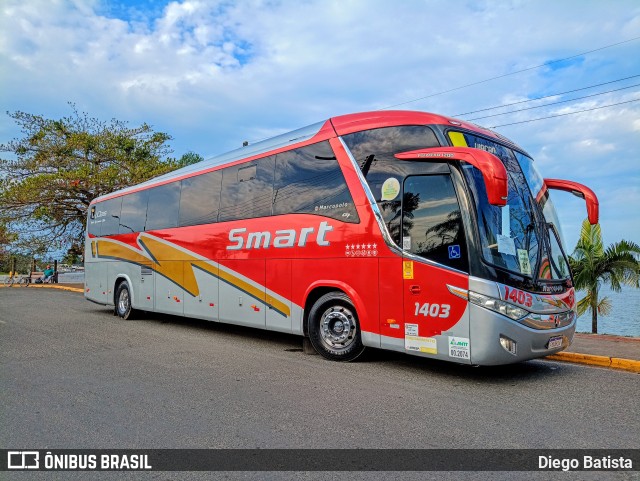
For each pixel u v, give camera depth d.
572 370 7.49
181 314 11.07
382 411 5.26
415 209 6.81
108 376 6.75
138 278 12.74
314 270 7.98
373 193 7.29
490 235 6.33
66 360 7.80
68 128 28.83
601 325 17.80
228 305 9.72
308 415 5.11
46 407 5.37
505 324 6.06
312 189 8.20
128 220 13.37
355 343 7.53
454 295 6.30
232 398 5.71
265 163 9.21
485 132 7.37
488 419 5.03
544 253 6.83
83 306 16.89
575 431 4.70
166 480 3.70
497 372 7.21
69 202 28.58
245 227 9.41
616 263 15.52
